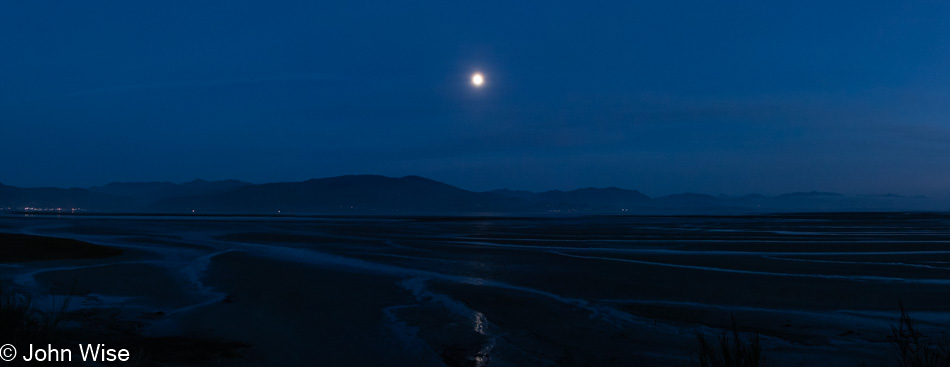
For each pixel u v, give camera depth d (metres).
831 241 36.34
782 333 10.41
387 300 13.74
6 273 17.88
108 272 18.47
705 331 10.62
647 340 10.01
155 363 7.87
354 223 75.69
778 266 21.42
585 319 11.70
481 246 31.92
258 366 8.29
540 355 9.07
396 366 8.47
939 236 42.38
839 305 13.30
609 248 30.50
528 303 13.44
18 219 82.81
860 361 8.51
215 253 26.16
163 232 46.34
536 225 68.75
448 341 9.90
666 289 15.66
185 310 12.20
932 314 12.11
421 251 28.28
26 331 7.84
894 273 19.27
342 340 9.88
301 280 17.11
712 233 47.62
